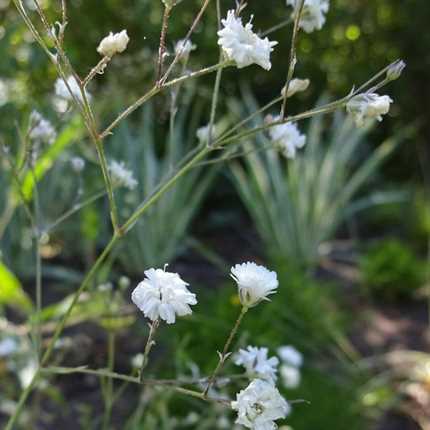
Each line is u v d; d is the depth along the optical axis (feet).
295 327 9.77
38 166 6.25
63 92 4.86
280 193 14.17
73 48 15.84
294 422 7.70
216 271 12.96
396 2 20.70
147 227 12.43
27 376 6.79
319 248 14.55
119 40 3.86
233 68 18.13
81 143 11.93
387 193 17.56
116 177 5.21
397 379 9.41
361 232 17.26
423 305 12.35
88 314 7.43
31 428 6.86
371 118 3.96
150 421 6.95
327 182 14.25
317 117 14.90
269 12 18.39
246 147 14.16
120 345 8.83
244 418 3.41
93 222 10.69
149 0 17.19
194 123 14.25
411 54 20.70
